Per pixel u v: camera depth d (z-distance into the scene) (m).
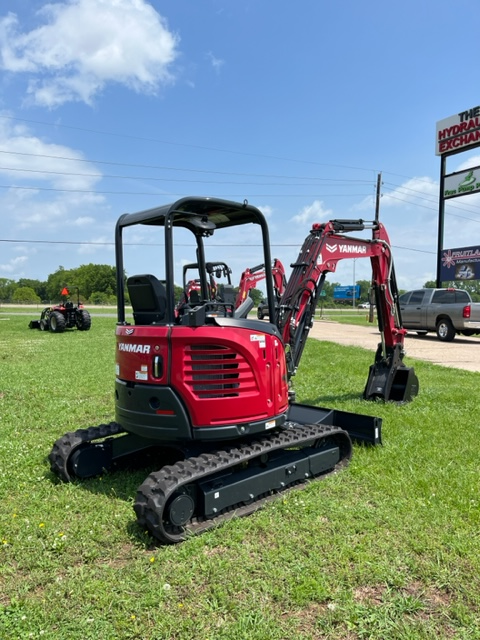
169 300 4.21
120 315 4.80
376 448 5.98
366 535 3.91
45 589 3.27
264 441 4.63
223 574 3.38
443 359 14.11
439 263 23.91
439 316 19.33
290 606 3.08
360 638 2.82
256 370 4.42
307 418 6.24
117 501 4.50
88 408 8.05
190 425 4.19
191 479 3.85
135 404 4.35
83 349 16.45
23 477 5.07
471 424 7.04
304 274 6.67
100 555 3.66
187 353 4.14
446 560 3.55
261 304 13.02
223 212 4.81
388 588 3.23
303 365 12.87
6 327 27.62
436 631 2.87
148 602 3.09
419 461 5.57
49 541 3.82
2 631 2.84
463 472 5.21
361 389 9.62
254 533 3.96
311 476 5.04
